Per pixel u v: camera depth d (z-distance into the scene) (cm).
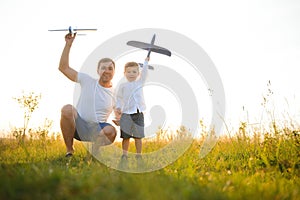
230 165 410
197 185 271
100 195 219
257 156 429
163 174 312
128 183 241
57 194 218
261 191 269
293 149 418
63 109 423
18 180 235
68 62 427
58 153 445
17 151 452
